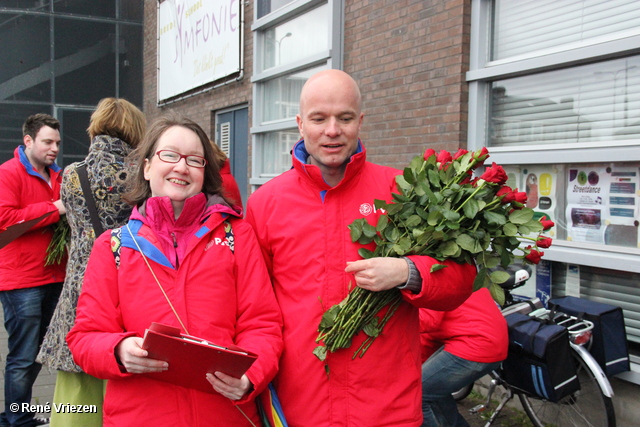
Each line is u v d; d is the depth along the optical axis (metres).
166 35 9.27
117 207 2.27
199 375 1.56
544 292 3.66
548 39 3.55
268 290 1.83
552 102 3.56
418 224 1.74
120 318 1.74
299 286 1.83
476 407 3.48
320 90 1.77
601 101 3.30
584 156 3.29
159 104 9.72
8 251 3.23
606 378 2.77
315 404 1.77
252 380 1.64
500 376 3.11
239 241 1.83
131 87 11.47
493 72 3.72
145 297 1.71
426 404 2.61
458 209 1.70
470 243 1.66
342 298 1.79
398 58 4.41
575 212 3.46
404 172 1.76
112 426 1.71
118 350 1.62
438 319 2.52
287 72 6.14
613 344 2.95
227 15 7.24
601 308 2.99
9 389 3.27
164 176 1.80
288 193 1.91
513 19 3.75
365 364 1.76
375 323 1.76
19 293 3.24
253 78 6.75
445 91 3.99
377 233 1.80
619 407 3.21
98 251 1.78
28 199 3.39
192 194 1.83
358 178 1.89
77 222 2.29
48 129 3.41
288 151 6.37
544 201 3.64
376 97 4.66
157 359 1.52
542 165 3.64
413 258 1.70
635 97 3.14
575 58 3.30
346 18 5.04
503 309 3.12
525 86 3.70
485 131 3.92
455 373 2.49
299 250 1.84
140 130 2.40
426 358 2.77
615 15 3.20
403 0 4.34
